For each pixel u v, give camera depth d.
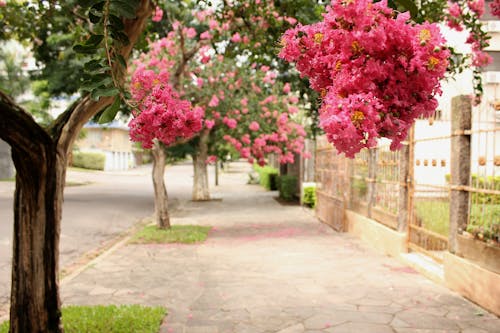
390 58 1.97
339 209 12.05
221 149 20.39
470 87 10.23
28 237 3.89
